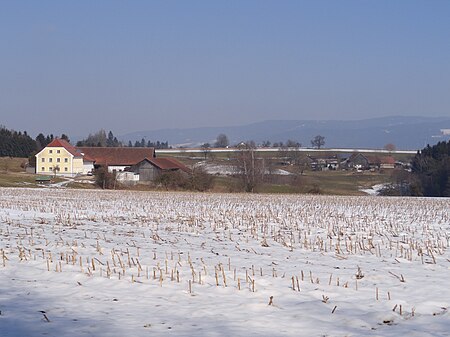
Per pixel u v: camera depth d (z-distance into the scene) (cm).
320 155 15388
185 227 2805
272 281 1428
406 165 12469
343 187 9731
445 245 2209
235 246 2119
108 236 2403
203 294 1291
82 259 1734
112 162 11075
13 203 4534
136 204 4541
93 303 1212
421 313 1154
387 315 1117
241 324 1056
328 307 1184
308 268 1638
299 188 8519
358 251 2006
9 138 14712
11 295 1283
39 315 1116
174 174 7912
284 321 1080
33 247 2002
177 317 1103
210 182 7912
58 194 5941
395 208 4431
